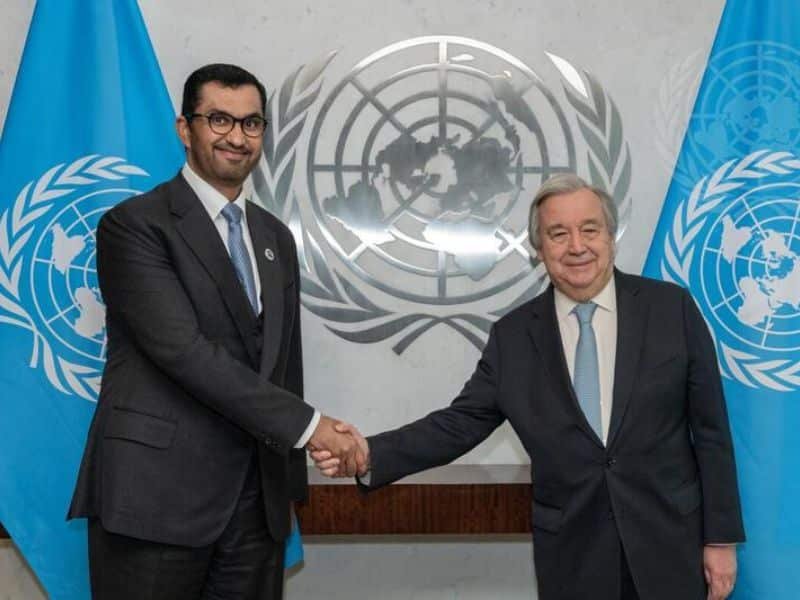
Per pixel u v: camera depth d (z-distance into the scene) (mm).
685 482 2141
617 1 3055
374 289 3094
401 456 2307
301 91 3059
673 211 2904
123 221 2197
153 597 2162
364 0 3057
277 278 2299
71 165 2830
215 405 2139
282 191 3066
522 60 3068
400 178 3076
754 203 2861
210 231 2199
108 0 2852
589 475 2096
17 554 3129
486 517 2805
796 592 2768
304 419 2193
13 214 2809
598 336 2189
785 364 2830
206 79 2219
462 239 3088
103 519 2115
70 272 2836
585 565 2105
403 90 3068
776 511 2781
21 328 2812
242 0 3047
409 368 3104
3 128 2859
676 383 2109
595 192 2193
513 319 2283
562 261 2150
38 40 2820
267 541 2330
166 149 2852
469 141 3072
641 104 3068
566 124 3068
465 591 3184
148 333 2139
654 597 2059
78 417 2834
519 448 3105
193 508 2152
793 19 2867
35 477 2797
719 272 2881
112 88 2842
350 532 2807
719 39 2902
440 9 3061
